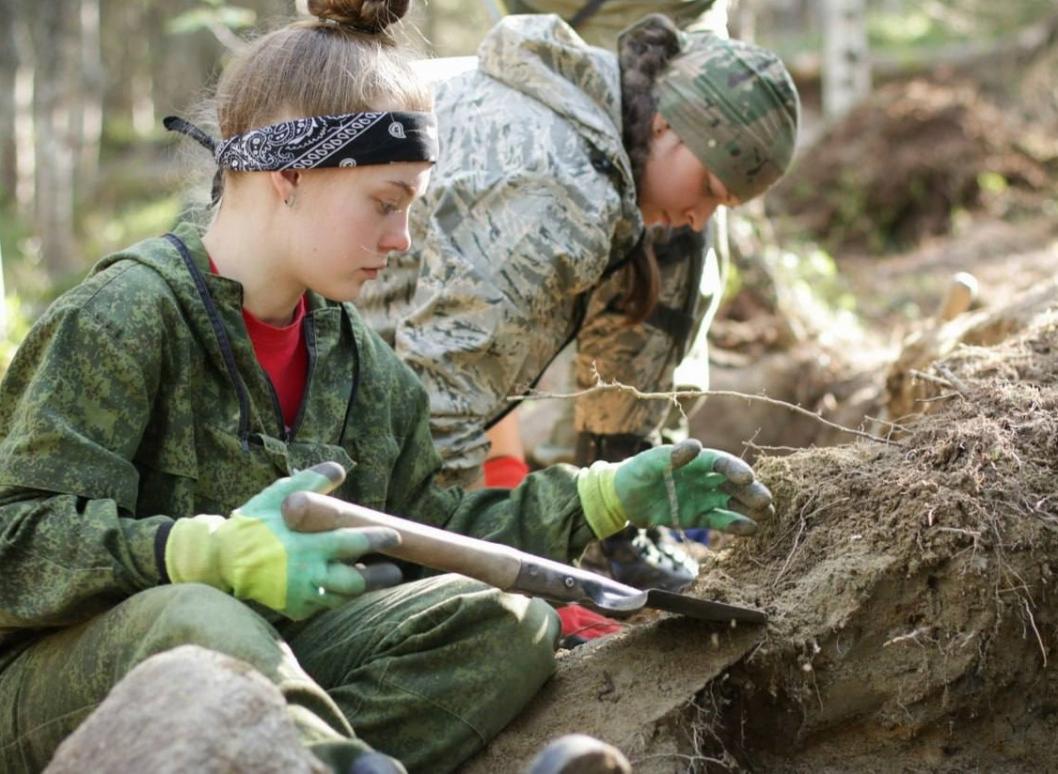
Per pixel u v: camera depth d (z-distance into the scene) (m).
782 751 3.23
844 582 3.17
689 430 7.34
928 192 11.58
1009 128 12.13
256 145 2.95
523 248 3.98
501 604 3.04
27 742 2.83
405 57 3.06
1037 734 3.24
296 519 2.55
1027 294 5.50
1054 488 3.27
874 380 7.14
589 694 3.13
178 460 2.95
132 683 2.30
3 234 16.12
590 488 3.26
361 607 3.13
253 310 3.06
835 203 11.62
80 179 19.09
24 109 17.25
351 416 3.25
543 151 4.05
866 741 3.25
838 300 9.48
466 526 3.38
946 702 3.18
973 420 3.44
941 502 3.19
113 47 25.22
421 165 3.02
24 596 2.77
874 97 12.28
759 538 3.38
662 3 5.37
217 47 25.08
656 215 4.41
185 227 3.05
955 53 16.53
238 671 2.30
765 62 4.22
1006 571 3.15
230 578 2.60
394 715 2.93
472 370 4.01
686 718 3.04
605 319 4.79
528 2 5.50
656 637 3.22
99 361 2.84
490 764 3.02
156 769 2.15
